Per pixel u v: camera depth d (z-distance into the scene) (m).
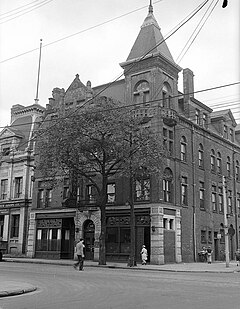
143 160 29.75
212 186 44.47
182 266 31.53
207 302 11.52
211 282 17.89
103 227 32.12
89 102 38.06
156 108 36.50
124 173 30.94
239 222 49.16
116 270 26.36
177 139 39.00
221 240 44.28
